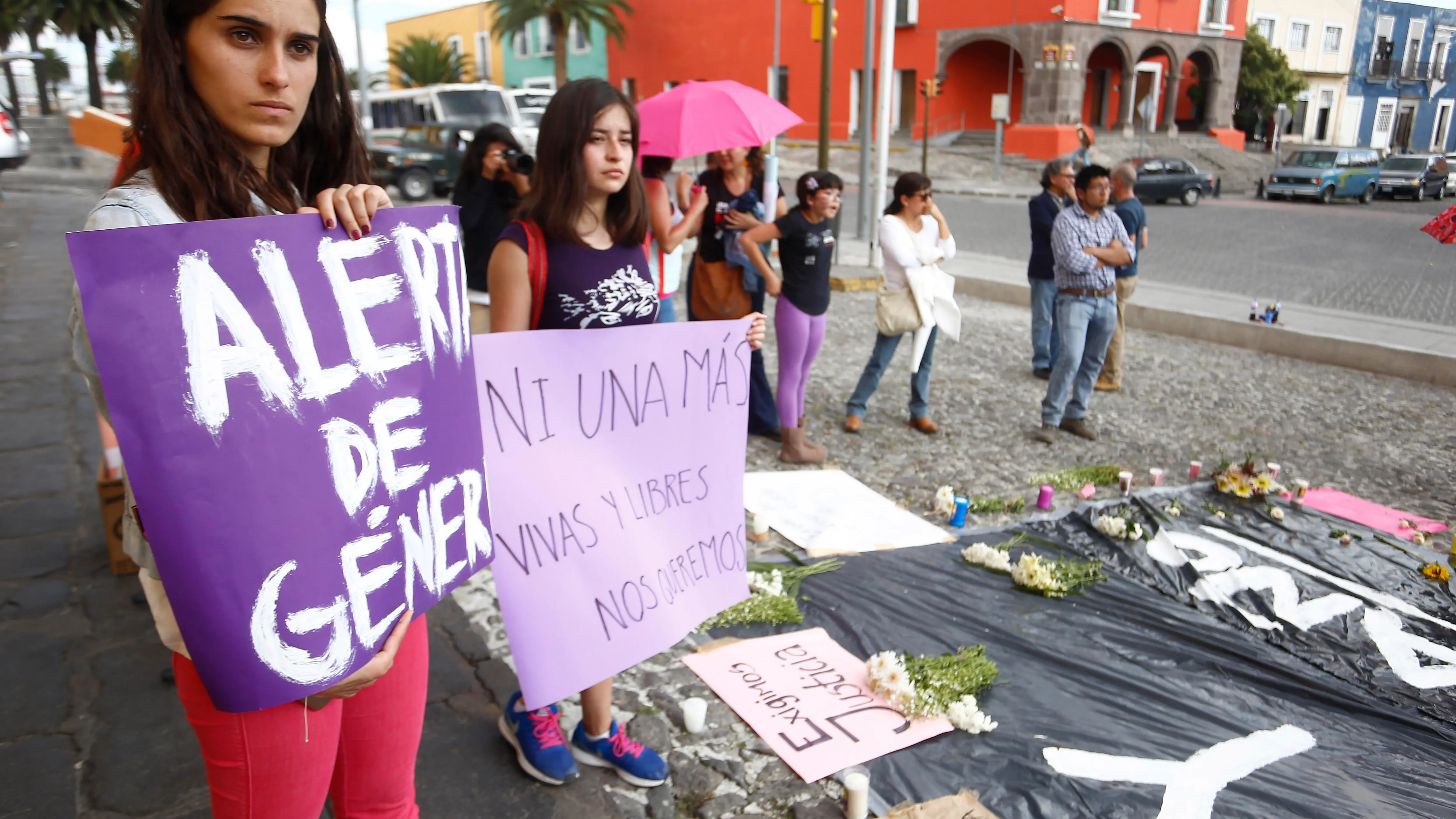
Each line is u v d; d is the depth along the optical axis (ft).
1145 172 67.26
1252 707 8.92
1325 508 14.15
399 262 4.15
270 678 3.65
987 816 7.18
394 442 4.16
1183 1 93.56
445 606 10.19
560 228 6.56
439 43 140.05
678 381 7.33
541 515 6.63
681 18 111.65
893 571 11.51
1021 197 70.33
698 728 8.18
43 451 13.93
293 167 4.46
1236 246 44.52
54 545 10.93
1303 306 28.86
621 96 6.56
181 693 3.97
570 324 6.81
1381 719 8.83
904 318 16.16
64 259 29.91
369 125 69.41
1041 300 20.94
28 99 101.55
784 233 14.30
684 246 38.50
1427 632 10.46
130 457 3.24
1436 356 21.45
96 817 6.73
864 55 39.01
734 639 9.80
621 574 7.08
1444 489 15.15
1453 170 73.56
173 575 3.39
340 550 3.88
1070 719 8.55
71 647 8.89
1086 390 17.20
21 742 7.49
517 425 6.47
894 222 16.21
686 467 7.53
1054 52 84.99
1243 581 11.48
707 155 15.69
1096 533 12.80
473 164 12.76
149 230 3.19
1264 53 109.29
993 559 11.60
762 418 16.75
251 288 3.51
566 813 7.05
